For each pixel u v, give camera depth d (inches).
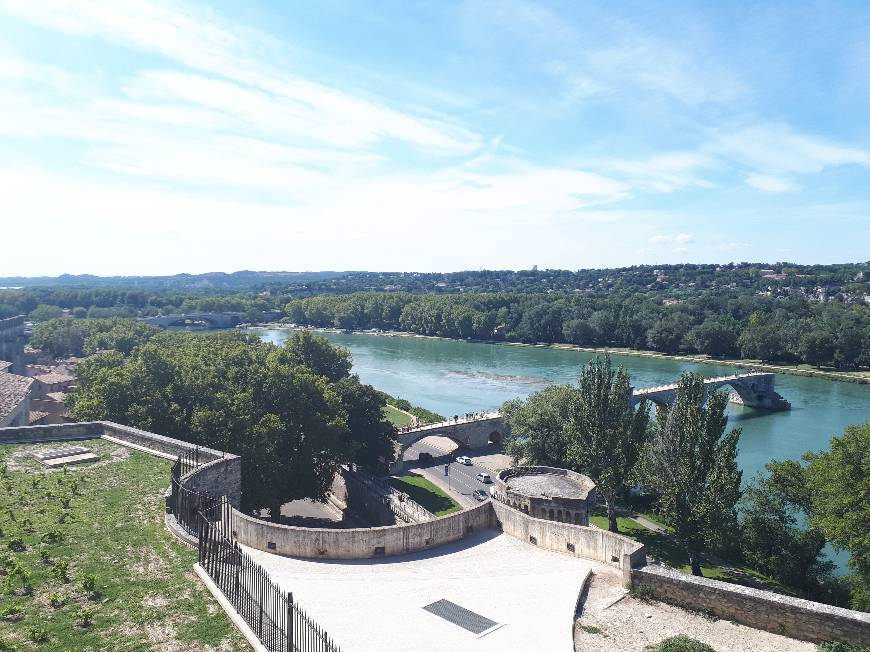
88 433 2490.2
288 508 3833.7
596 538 1780.3
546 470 2817.4
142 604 1255.5
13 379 3722.9
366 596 1459.2
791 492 2942.9
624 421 3304.6
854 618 1285.7
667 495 2807.6
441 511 3988.7
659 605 1488.7
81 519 1665.8
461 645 1240.8
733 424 6402.6
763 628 1379.2
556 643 1269.7
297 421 3371.1
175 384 3253.0
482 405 7175.2
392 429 4429.1
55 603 1231.5
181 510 1683.1
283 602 1179.3
